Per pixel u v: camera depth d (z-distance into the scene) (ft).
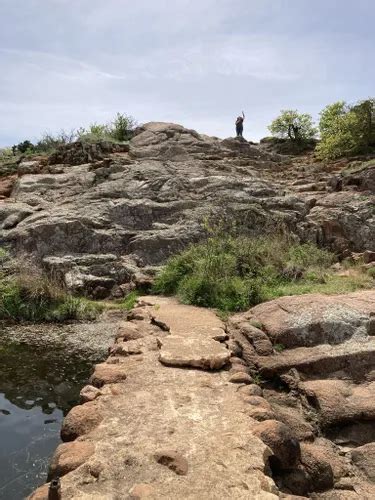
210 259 25.72
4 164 52.24
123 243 33.27
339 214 35.68
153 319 19.67
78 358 20.07
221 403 11.82
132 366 14.39
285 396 14.03
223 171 46.26
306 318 17.16
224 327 18.40
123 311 26.53
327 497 9.64
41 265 31.76
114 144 52.49
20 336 23.24
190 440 9.88
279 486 9.43
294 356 15.60
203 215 34.76
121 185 39.24
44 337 23.02
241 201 37.17
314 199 38.93
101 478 8.53
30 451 13.08
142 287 28.14
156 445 9.66
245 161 52.65
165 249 32.48
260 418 11.05
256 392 12.80
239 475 8.68
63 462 8.98
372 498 9.72
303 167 51.78
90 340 22.43
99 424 10.62
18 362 19.66
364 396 13.44
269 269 26.89
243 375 13.64
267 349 16.14
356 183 40.98
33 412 15.40
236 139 59.41
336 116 60.08
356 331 16.57
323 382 14.14
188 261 27.40
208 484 8.39
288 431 10.21
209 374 13.98
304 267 28.91
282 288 23.84
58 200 39.22
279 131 65.92
